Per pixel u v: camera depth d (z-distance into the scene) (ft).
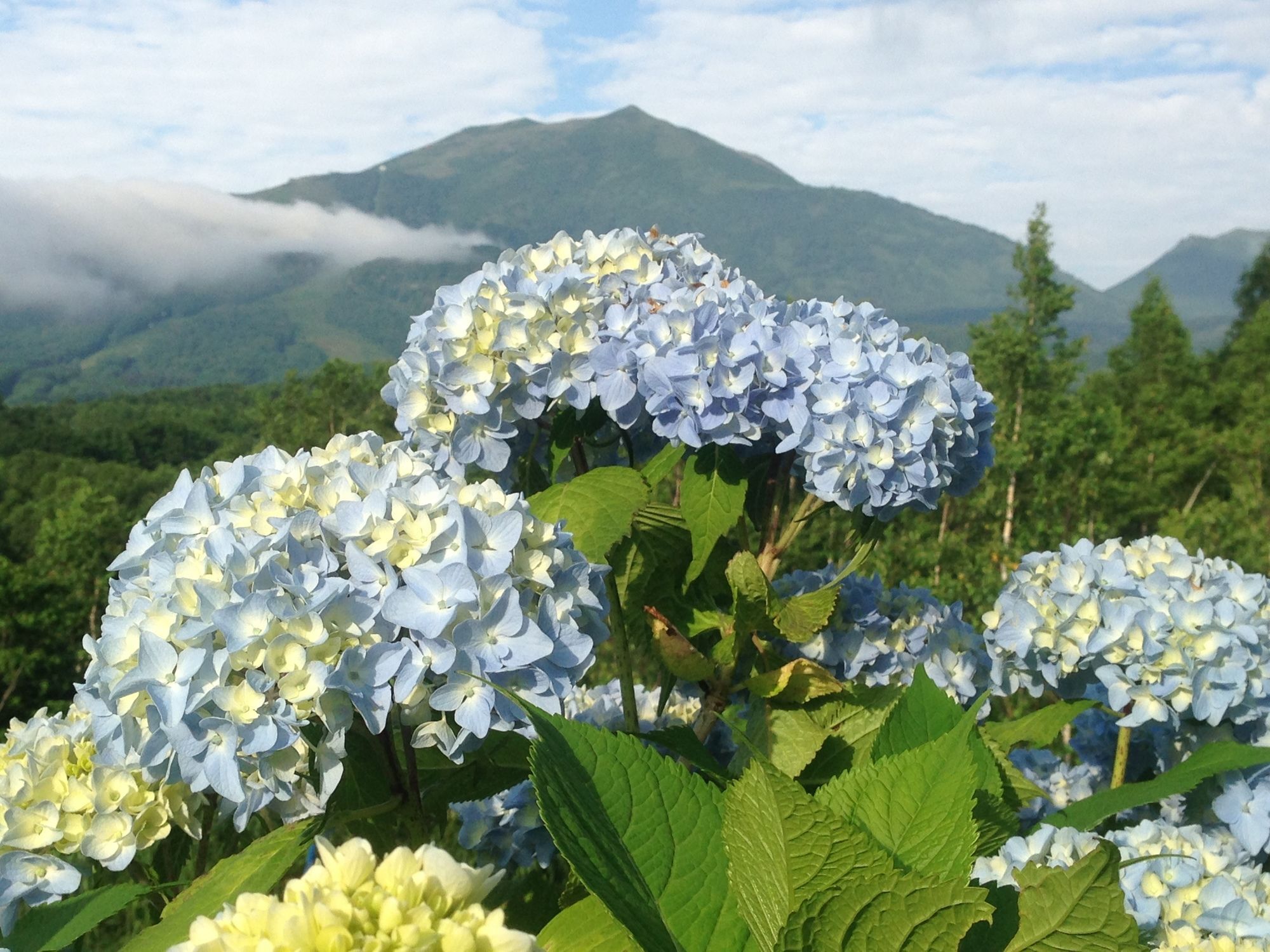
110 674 7.90
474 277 11.69
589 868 4.47
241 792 7.15
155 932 6.83
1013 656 12.56
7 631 106.52
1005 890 5.03
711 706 11.33
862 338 10.78
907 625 13.08
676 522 11.06
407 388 11.18
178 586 7.66
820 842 4.18
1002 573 50.85
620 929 5.52
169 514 8.71
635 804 4.84
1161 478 122.52
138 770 8.57
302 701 7.24
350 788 8.70
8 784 8.73
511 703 7.35
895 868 4.15
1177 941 8.71
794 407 10.17
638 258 12.08
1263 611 12.14
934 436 10.21
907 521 56.75
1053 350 89.92
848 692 10.85
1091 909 4.67
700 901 4.72
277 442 218.79
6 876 8.29
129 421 500.33
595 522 10.43
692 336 10.59
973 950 4.85
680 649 10.70
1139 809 12.71
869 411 10.03
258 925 3.75
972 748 6.33
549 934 5.61
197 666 7.20
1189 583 11.91
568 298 11.12
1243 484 117.29
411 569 7.42
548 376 10.82
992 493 70.69
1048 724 12.03
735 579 10.46
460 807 11.92
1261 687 11.25
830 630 12.66
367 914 3.70
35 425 443.73
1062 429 78.59
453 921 3.75
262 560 7.48
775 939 4.45
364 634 7.41
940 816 4.72
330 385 217.36
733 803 4.54
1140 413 157.69
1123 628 11.56
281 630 7.25
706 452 10.73
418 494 8.22
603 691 15.17
